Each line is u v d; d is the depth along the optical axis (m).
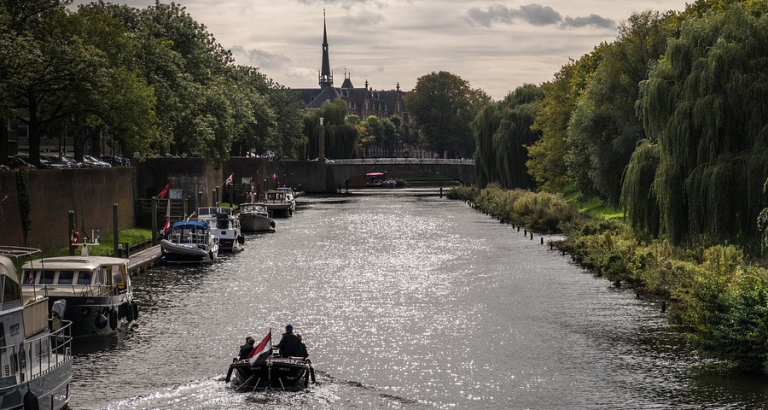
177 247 70.06
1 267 30.67
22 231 59.09
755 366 37.41
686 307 44.41
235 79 151.12
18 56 57.72
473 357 41.06
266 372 35.59
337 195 185.62
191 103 100.81
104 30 79.06
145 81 84.19
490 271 66.50
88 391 35.44
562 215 98.06
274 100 185.88
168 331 45.75
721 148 48.34
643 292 55.59
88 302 43.38
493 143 140.62
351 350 42.34
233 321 48.31
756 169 45.69
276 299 54.91
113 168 81.50
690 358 40.09
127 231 83.06
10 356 30.47
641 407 33.69
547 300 53.94
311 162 193.38
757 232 46.50
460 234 96.31
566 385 36.62
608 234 68.56
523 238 91.00
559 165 117.56
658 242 59.81
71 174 68.94
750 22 49.16
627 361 39.88
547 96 126.31
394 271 67.25
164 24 109.81
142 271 66.06
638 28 84.50
